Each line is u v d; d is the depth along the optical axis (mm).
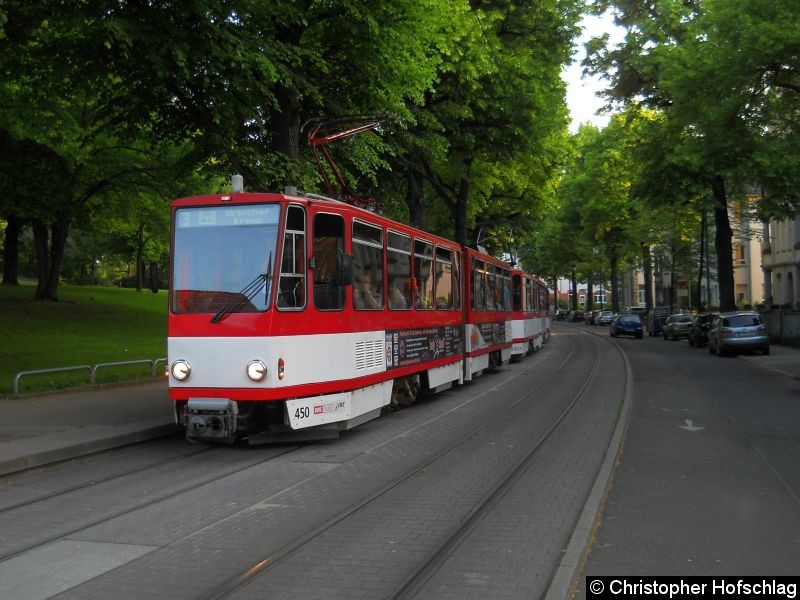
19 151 28344
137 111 15570
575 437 11062
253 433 10938
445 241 16641
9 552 5945
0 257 60625
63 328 28812
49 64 14422
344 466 9328
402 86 18484
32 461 9234
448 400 16422
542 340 38375
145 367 21172
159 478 8812
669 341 43812
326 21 16641
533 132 27547
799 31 19031
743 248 65500
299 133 17609
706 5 23234
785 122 22672
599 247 58531
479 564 5434
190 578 5254
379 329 12430
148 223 39562
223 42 13352
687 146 24719
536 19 27484
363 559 5602
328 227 10906
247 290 9992
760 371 22797
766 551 5680
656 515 6762
